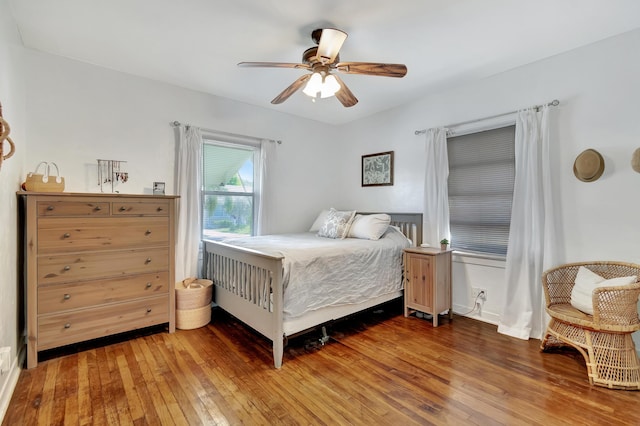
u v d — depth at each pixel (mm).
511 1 1902
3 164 1802
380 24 2139
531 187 2654
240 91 3396
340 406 1767
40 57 2529
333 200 4680
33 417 1650
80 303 2348
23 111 2385
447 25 2158
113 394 1860
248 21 2104
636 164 2168
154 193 3061
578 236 2486
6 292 1857
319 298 2494
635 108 2230
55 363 2217
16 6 1939
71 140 2670
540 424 1603
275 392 1896
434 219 3361
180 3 1913
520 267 2721
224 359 2305
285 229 4160
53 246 2236
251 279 2539
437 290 2957
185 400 1812
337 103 3768
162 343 2572
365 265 2896
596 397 1827
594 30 2236
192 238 3227
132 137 2973
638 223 2223
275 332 2193
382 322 3076
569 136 2531
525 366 2191
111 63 2750
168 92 3182
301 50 2510
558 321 2252
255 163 3912
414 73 2938
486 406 1757
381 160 4070
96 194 2396
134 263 2588
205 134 3447
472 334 2766
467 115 3184
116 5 1934
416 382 2004
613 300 1932
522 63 2750
